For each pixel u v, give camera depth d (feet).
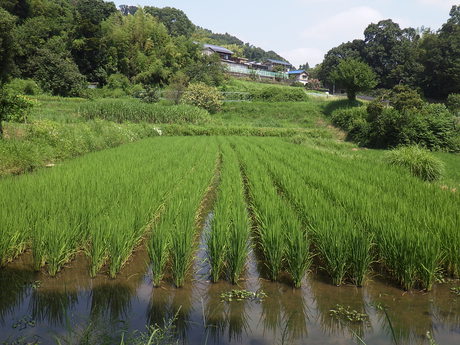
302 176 37.32
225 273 18.83
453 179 44.29
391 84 225.56
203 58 254.47
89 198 23.36
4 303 15.34
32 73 171.83
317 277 18.52
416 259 16.85
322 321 14.57
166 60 234.58
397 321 14.56
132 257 20.35
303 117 157.17
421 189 30.30
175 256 16.94
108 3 256.52
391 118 95.96
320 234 18.94
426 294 16.70
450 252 17.90
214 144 77.87
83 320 14.12
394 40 238.07
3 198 22.57
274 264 17.80
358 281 17.43
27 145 44.42
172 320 14.19
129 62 221.46
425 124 90.43
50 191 24.98
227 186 31.27
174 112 131.75
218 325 14.17
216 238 18.03
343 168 43.37
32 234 18.37
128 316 14.55
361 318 14.74
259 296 16.39
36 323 13.87
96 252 17.44
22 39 172.76
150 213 23.48
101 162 42.01
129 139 80.89
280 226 19.19
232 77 258.98
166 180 32.17
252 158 52.54
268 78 288.92
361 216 22.09
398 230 18.28
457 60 189.47
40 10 214.69
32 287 16.58
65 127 62.75
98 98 180.55
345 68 155.94
